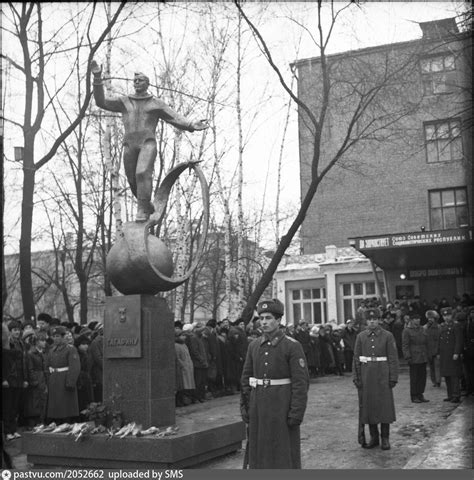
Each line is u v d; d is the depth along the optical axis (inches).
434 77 688.4
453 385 458.0
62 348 363.6
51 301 922.7
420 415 403.5
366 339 314.2
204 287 1403.8
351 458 287.9
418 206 1136.2
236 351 563.2
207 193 331.0
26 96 583.2
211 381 541.6
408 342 464.1
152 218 314.2
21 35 575.8
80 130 770.2
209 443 279.9
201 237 327.6
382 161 1161.4
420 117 964.6
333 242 1195.9
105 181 761.6
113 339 292.5
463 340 472.7
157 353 290.8
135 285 298.7
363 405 308.2
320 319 1084.5
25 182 579.5
